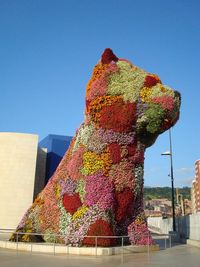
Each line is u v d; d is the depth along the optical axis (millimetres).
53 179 20000
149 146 19516
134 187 18250
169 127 18656
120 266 12773
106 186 17578
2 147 40312
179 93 18891
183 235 28906
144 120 18062
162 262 13906
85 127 18828
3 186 39188
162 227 44500
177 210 69188
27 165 40000
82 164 18297
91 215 17141
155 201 129875
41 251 17516
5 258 15172
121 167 18016
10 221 38250
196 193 82500
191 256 16094
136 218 18328
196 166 83000
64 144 43562
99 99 18328
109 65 18688
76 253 16531
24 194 39094
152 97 18125
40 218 19812
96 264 13352
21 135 40750
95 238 16672
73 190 18266
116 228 17719
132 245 17609
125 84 18344
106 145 18031
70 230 17406
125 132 18188
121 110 18031
